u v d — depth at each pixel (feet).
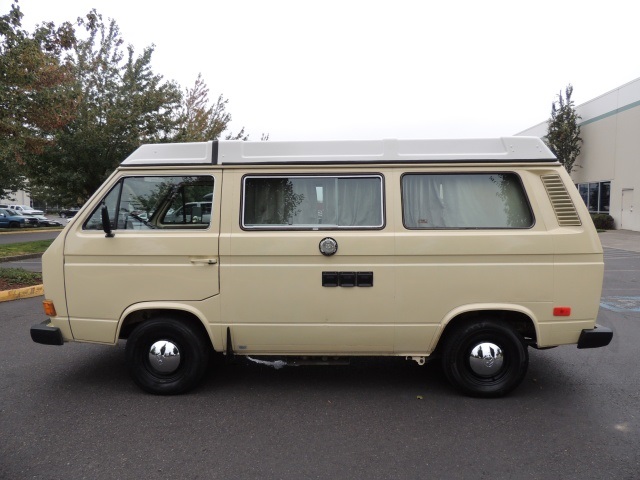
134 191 13.64
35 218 109.81
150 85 48.06
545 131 98.17
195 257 13.06
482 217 13.15
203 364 13.67
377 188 13.25
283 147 13.46
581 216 12.93
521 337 13.33
